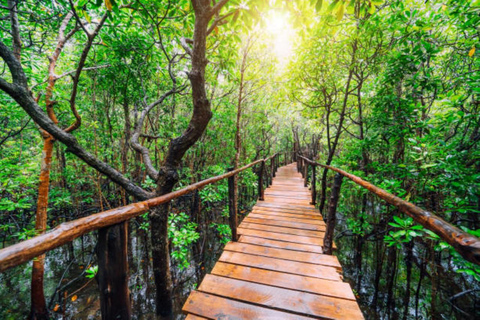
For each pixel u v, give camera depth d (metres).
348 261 5.42
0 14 3.12
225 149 7.90
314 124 8.16
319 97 5.14
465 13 2.46
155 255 1.91
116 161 5.39
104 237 0.94
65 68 4.86
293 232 3.31
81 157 2.18
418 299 3.85
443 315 3.44
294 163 18.41
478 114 2.28
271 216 4.08
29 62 3.75
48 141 3.02
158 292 1.92
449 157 2.21
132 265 5.12
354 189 4.62
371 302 3.99
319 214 4.20
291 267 2.33
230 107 7.07
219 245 6.21
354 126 7.73
